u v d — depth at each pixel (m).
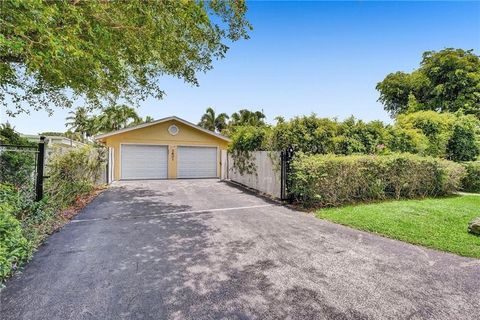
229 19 6.00
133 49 5.32
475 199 8.14
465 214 5.96
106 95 8.95
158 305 2.48
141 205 7.53
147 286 2.85
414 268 3.36
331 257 3.72
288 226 5.34
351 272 3.24
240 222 5.66
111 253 3.82
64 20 3.40
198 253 3.85
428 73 19.75
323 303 2.54
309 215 6.33
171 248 4.05
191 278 3.05
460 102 17.59
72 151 7.56
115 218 5.98
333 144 9.19
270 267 3.38
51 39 2.86
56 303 2.49
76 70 4.52
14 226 3.34
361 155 8.28
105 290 2.75
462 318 2.33
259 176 10.20
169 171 15.91
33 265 3.36
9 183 5.29
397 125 12.84
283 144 8.90
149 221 5.73
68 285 2.85
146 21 4.17
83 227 5.21
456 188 9.59
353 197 7.70
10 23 2.78
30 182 5.57
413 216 5.80
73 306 2.45
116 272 3.19
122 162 15.01
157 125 15.66
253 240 4.46
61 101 9.06
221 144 17.09
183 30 5.20
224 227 5.27
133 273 3.17
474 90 17.59
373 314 2.38
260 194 9.62
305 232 4.92
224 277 3.09
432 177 8.65
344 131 9.73
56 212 5.73
